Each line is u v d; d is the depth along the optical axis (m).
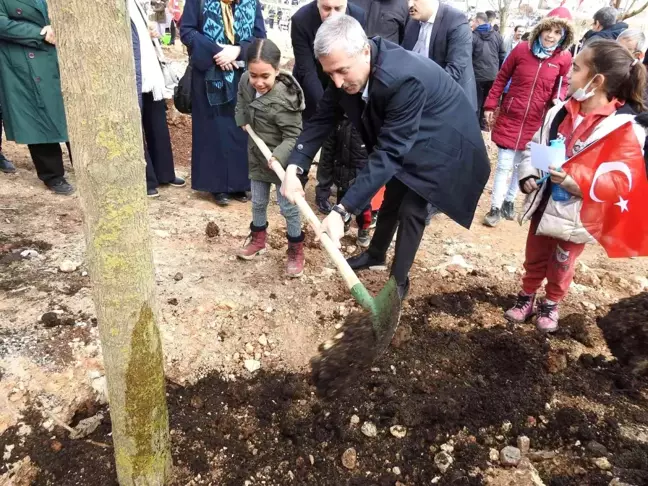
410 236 2.80
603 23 5.39
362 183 2.30
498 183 4.50
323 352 2.23
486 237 4.36
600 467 2.26
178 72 8.38
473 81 3.61
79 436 2.24
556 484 2.19
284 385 2.60
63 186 4.32
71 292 2.99
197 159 4.36
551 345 2.97
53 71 3.88
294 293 3.24
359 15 3.53
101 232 1.50
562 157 2.45
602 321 3.23
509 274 3.71
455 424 2.43
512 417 2.48
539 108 4.23
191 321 2.89
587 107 2.51
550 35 4.03
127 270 1.57
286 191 2.64
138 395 1.77
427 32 3.58
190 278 3.25
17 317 2.74
